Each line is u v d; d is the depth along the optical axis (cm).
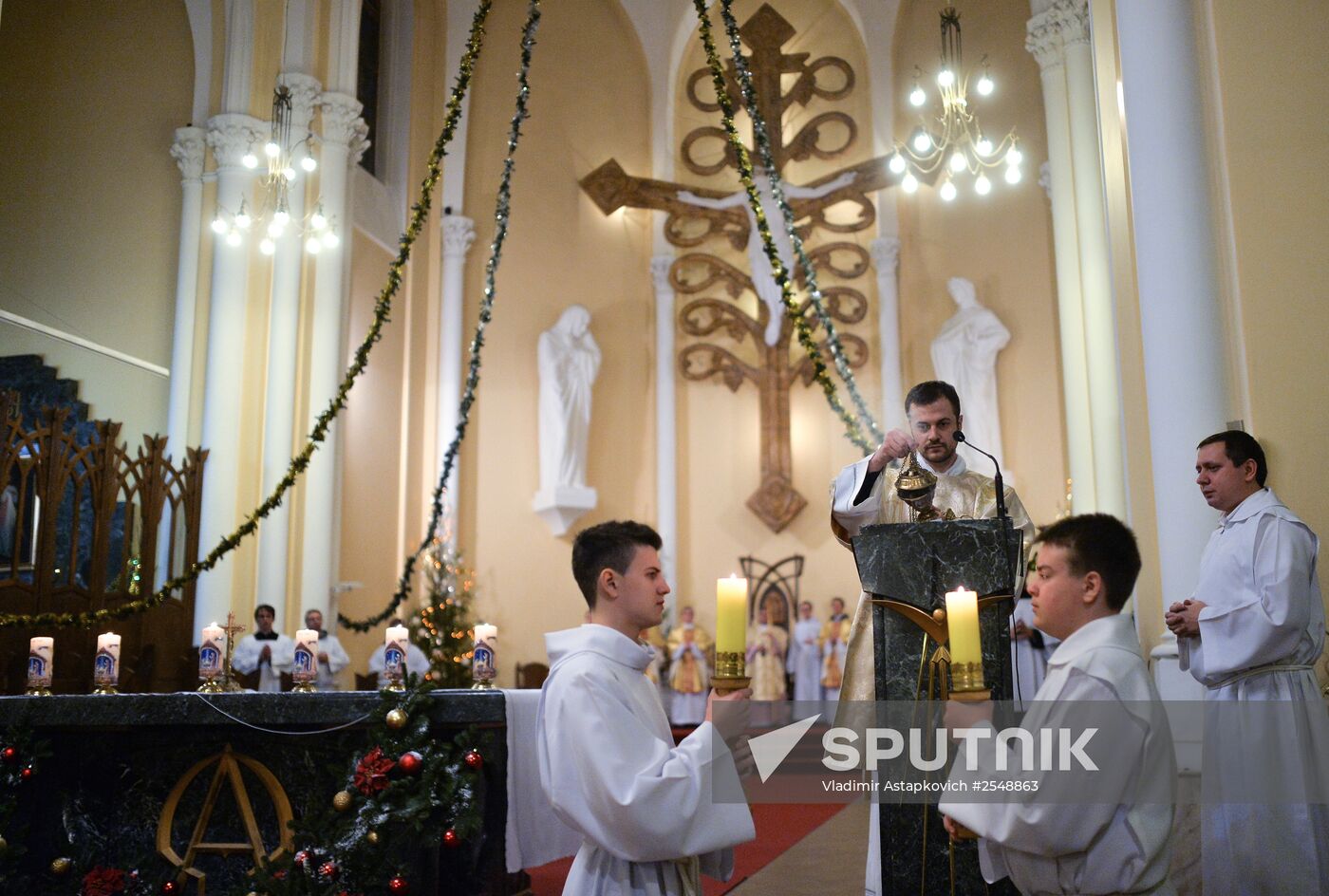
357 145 1316
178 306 1211
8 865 423
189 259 1218
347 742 438
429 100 1588
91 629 994
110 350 1229
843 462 1603
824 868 618
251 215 1210
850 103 1694
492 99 1625
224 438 1166
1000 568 282
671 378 1638
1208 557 398
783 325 1591
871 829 326
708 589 1608
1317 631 374
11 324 1224
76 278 1242
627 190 1593
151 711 426
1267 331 527
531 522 1541
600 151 1702
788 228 977
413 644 1306
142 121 1266
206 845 434
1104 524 265
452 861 466
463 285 1553
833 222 1650
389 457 1439
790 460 1588
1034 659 904
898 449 328
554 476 1527
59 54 1279
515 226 1605
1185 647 396
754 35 1584
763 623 1516
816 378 779
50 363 1230
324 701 430
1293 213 536
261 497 1174
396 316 1482
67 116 1273
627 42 1758
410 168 1534
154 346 1224
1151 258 554
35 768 429
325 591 1193
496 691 444
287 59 1259
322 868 407
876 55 1661
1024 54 1483
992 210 1500
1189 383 533
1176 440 532
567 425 1534
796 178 1702
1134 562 264
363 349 875
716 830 254
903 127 1628
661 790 251
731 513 1627
